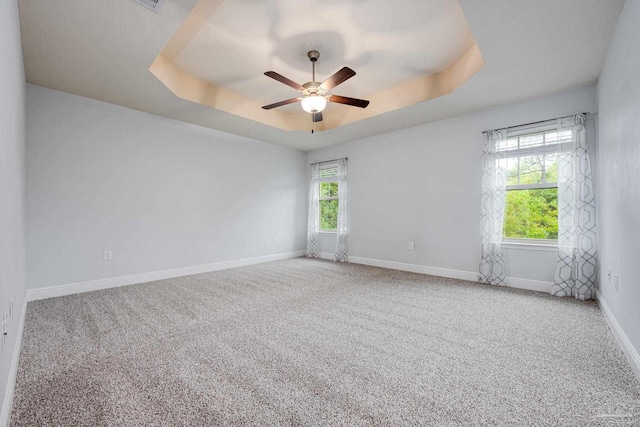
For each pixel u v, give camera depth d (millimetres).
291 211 6145
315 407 1415
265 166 5633
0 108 1306
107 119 3650
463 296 3297
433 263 4438
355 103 3217
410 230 4711
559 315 2688
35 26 2166
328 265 5250
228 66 3322
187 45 2908
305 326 2445
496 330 2355
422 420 1324
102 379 1655
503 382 1631
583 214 3150
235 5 2340
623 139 2074
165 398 1481
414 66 3328
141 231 3963
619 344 2076
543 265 3488
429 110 3928
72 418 1331
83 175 3471
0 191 1295
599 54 2561
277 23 2566
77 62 2689
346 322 2535
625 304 2014
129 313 2748
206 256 4703
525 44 2420
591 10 2021
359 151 5438
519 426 1286
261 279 4156
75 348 2029
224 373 1722
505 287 3674
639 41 1704
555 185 3465
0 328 1240
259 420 1324
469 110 3930
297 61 3213
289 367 1791
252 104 4316
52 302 3057
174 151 4301
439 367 1793
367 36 2766
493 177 3777
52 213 3254
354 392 1538
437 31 2691
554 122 3377
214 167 4805
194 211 4547
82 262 3463
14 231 1844
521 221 3734
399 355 1946
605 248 2732
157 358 1899
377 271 4707
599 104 2959
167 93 3346
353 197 5535
